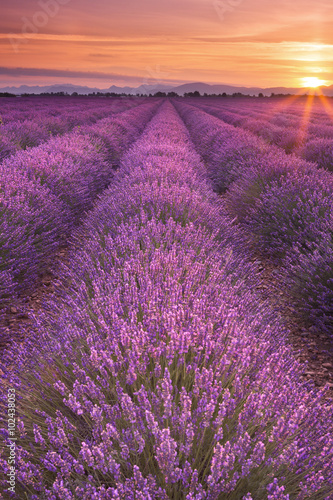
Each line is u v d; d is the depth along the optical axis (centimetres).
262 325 282
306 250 465
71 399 173
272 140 1523
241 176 877
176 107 5578
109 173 1130
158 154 943
